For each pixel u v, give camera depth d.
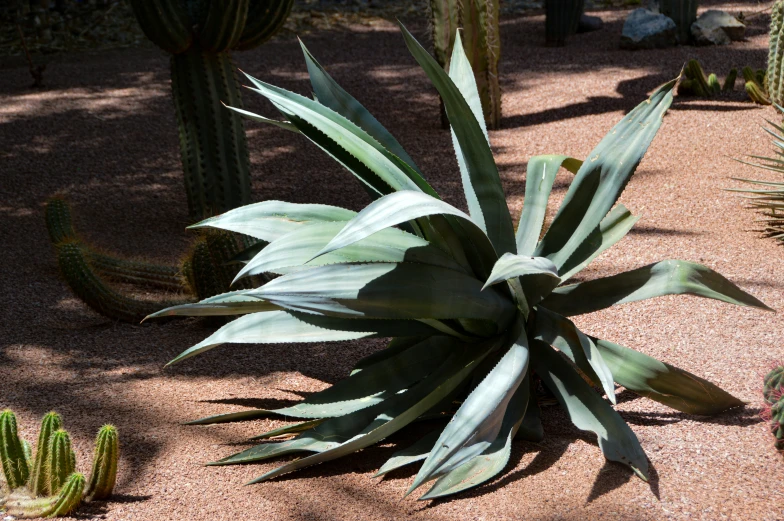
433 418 2.75
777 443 2.45
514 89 7.96
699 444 2.52
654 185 5.16
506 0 12.98
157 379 3.16
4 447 2.43
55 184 5.92
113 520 2.30
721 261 4.01
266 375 3.19
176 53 4.76
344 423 2.58
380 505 2.32
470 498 2.32
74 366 3.29
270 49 10.38
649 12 9.33
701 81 7.11
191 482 2.47
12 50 10.47
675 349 3.18
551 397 2.89
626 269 4.01
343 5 12.60
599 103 7.17
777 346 3.15
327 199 5.43
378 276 2.38
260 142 6.85
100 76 9.17
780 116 6.32
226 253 3.59
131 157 6.53
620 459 2.37
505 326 2.69
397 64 9.37
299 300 2.27
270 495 2.39
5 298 4.03
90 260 3.93
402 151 2.86
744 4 11.06
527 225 2.92
